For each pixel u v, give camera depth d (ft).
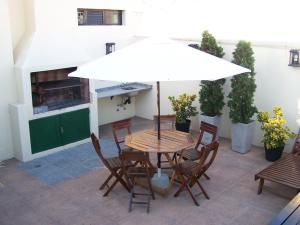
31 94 22.66
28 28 23.79
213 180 20.29
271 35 26.40
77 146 25.77
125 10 30.66
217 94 25.95
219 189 19.19
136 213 16.84
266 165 22.39
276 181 17.34
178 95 30.32
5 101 22.71
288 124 24.25
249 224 15.90
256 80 25.22
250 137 24.49
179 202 17.81
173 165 18.12
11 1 23.22
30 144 23.11
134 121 32.68
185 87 29.71
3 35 21.81
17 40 23.93
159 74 14.79
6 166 22.41
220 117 26.91
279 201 17.88
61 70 24.62
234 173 21.22
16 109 22.22
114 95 29.27
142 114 33.86
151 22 31.89
